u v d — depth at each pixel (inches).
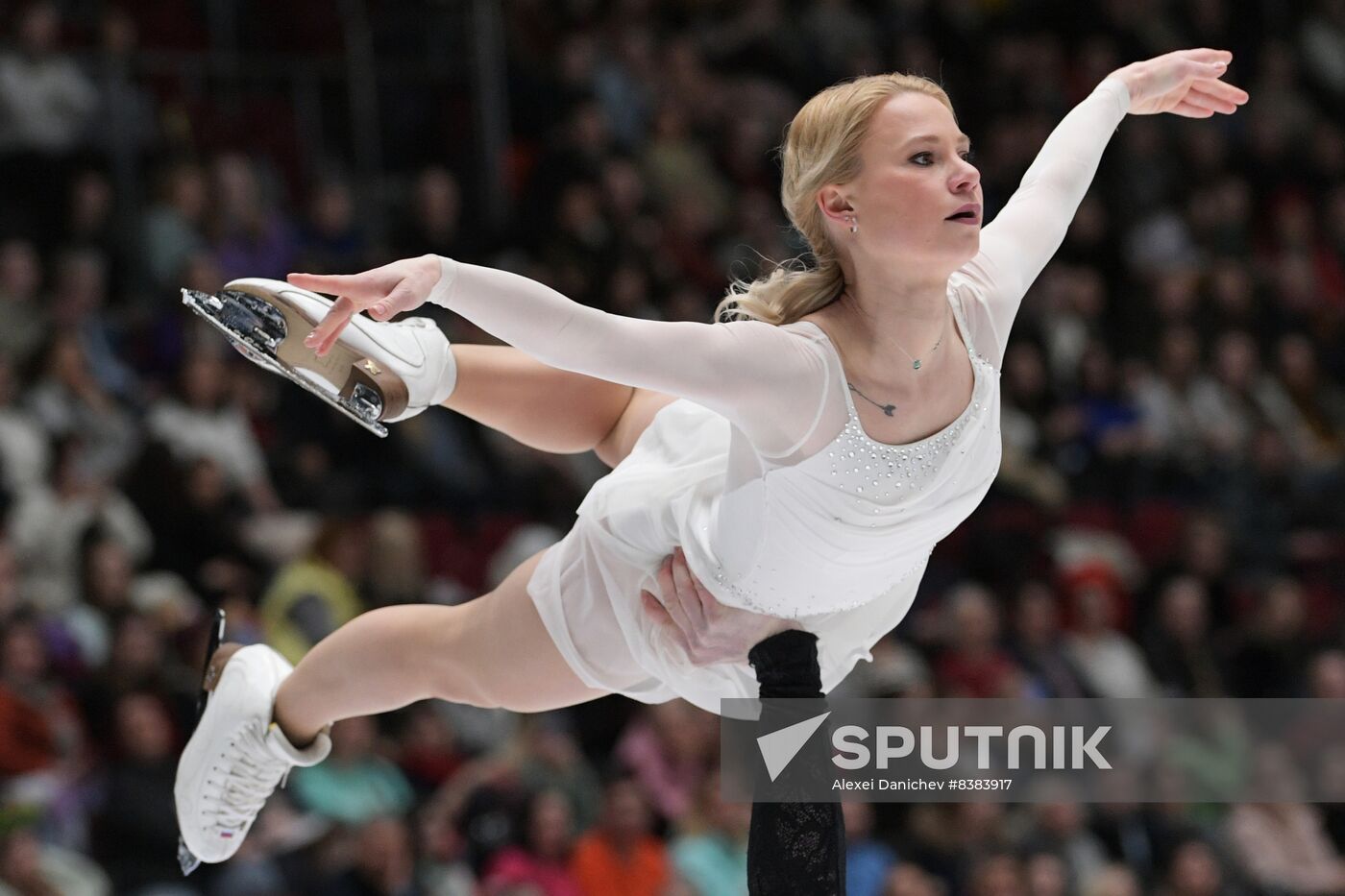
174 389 679.1
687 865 605.6
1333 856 705.6
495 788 601.9
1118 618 770.8
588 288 783.7
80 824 544.7
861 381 253.3
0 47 766.5
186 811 319.6
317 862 557.3
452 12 889.5
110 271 746.8
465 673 293.3
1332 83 1083.3
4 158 751.7
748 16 952.9
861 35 976.3
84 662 585.6
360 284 221.1
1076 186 295.3
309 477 694.5
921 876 619.5
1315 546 821.2
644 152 871.1
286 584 621.3
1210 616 784.9
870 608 291.7
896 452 254.1
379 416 278.4
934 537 271.3
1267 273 968.9
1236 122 1043.9
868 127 252.5
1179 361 884.6
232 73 837.8
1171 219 972.6
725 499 264.5
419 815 590.6
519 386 294.2
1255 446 858.8
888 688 661.9
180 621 597.3
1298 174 1039.6
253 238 768.9
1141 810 684.7
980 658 693.9
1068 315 904.3
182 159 788.6
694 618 275.1
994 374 266.8
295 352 271.9
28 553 605.9
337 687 303.1
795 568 263.6
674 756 641.6
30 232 746.8
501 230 808.3
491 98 873.5
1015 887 624.7
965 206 249.4
